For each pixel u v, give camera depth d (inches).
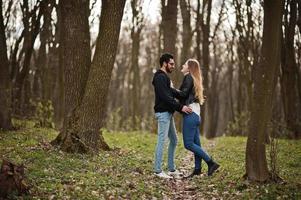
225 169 414.3
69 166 372.2
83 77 475.8
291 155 521.7
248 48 962.7
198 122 378.9
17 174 272.7
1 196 262.4
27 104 885.2
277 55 326.0
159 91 372.2
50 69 880.3
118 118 1105.4
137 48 1206.9
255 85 331.9
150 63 1807.3
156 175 375.9
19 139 510.6
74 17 475.2
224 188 329.4
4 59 592.7
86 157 426.9
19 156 390.6
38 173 328.8
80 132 453.4
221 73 1971.0
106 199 289.9
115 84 2039.9
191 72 383.6
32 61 1227.2
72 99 470.0
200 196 316.8
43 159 384.5
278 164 438.6
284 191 306.8
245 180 337.4
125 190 315.3
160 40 1245.1
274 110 896.9
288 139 768.3
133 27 1185.4
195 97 380.8
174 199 310.7
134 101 1226.0
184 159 504.4
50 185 301.4
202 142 781.3
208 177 375.9
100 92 458.3
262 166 334.3
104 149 486.9
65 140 452.1
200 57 1195.3
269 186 317.4
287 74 791.7
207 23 1133.1
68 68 474.0
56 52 895.7
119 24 459.8
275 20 319.0
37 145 462.9
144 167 408.8
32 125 705.0
